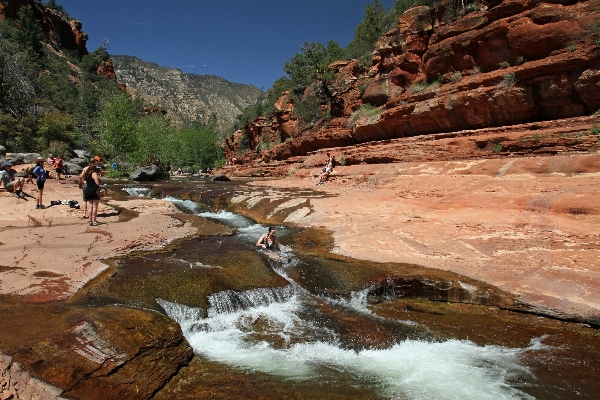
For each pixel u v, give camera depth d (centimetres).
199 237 1048
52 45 9912
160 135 4559
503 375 497
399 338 591
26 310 516
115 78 11081
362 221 1180
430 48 2262
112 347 445
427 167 1725
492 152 1612
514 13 1811
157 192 2069
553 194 1055
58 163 1919
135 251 852
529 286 685
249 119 6488
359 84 3216
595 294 620
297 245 1024
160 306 610
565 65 1535
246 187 2189
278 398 437
